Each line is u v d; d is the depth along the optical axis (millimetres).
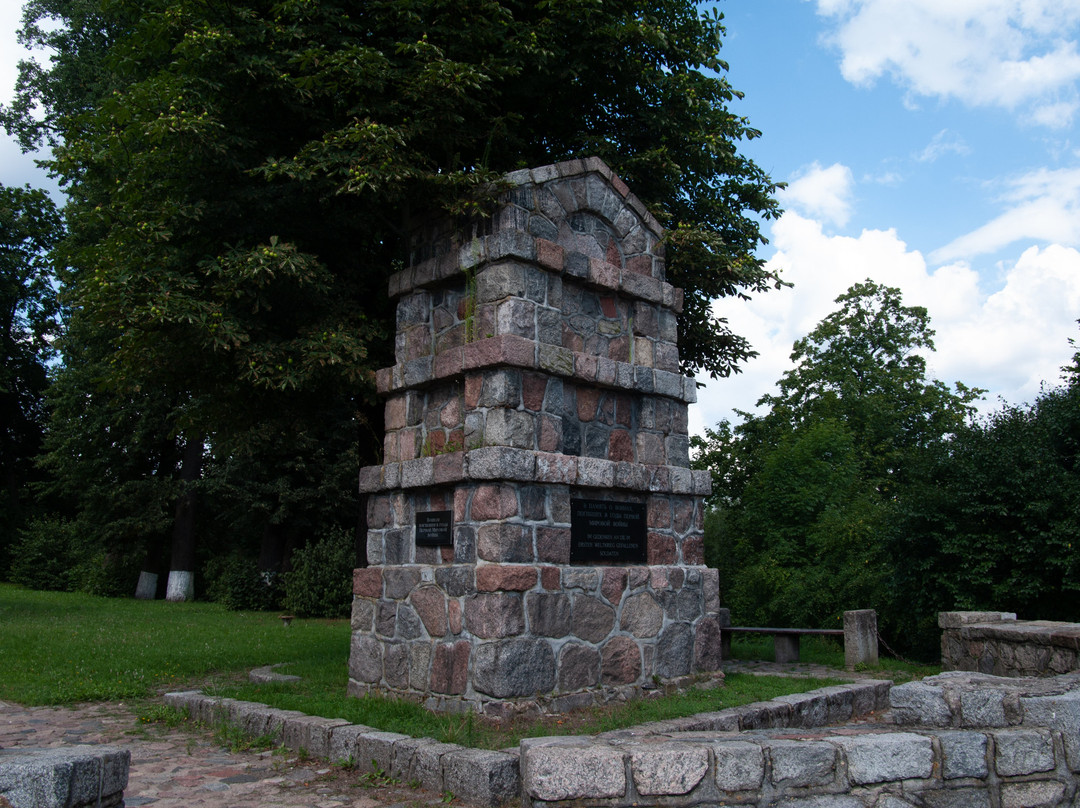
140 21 10164
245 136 9812
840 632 10711
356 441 27000
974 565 12227
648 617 8312
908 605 13383
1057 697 4934
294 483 26516
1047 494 11742
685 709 7219
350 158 8781
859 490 20672
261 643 14352
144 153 9805
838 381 27203
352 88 9344
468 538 7512
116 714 8508
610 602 7980
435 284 8680
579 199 8828
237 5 9828
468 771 5352
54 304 34500
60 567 33656
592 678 7676
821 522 17797
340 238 10570
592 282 8617
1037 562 11758
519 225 8141
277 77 9406
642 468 8547
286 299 9883
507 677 6980
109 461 28062
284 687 8773
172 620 19719
